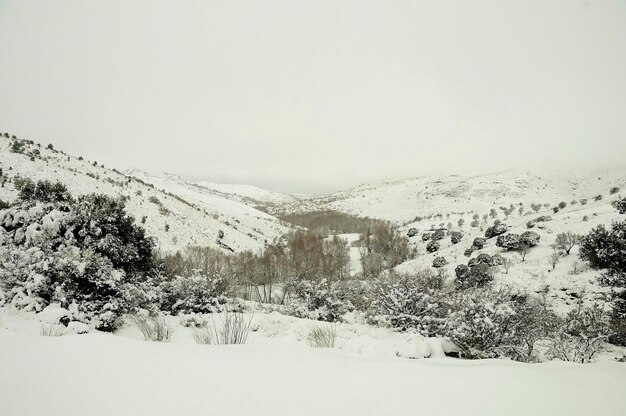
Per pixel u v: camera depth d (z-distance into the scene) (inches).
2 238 422.3
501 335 294.0
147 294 465.4
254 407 92.6
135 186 2591.0
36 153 1977.1
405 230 3250.5
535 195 7322.8
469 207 6678.2
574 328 409.4
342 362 139.8
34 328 287.3
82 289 378.3
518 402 97.4
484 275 869.2
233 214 4419.3
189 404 93.7
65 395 97.7
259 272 1341.0
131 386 105.0
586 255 796.6
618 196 1822.1
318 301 618.5
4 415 85.7
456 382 114.0
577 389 107.2
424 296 424.5
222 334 283.6
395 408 93.2
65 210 496.7
